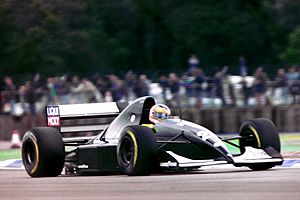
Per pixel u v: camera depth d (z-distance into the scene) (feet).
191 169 164.66
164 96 342.64
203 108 342.23
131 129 153.48
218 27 471.62
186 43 476.54
